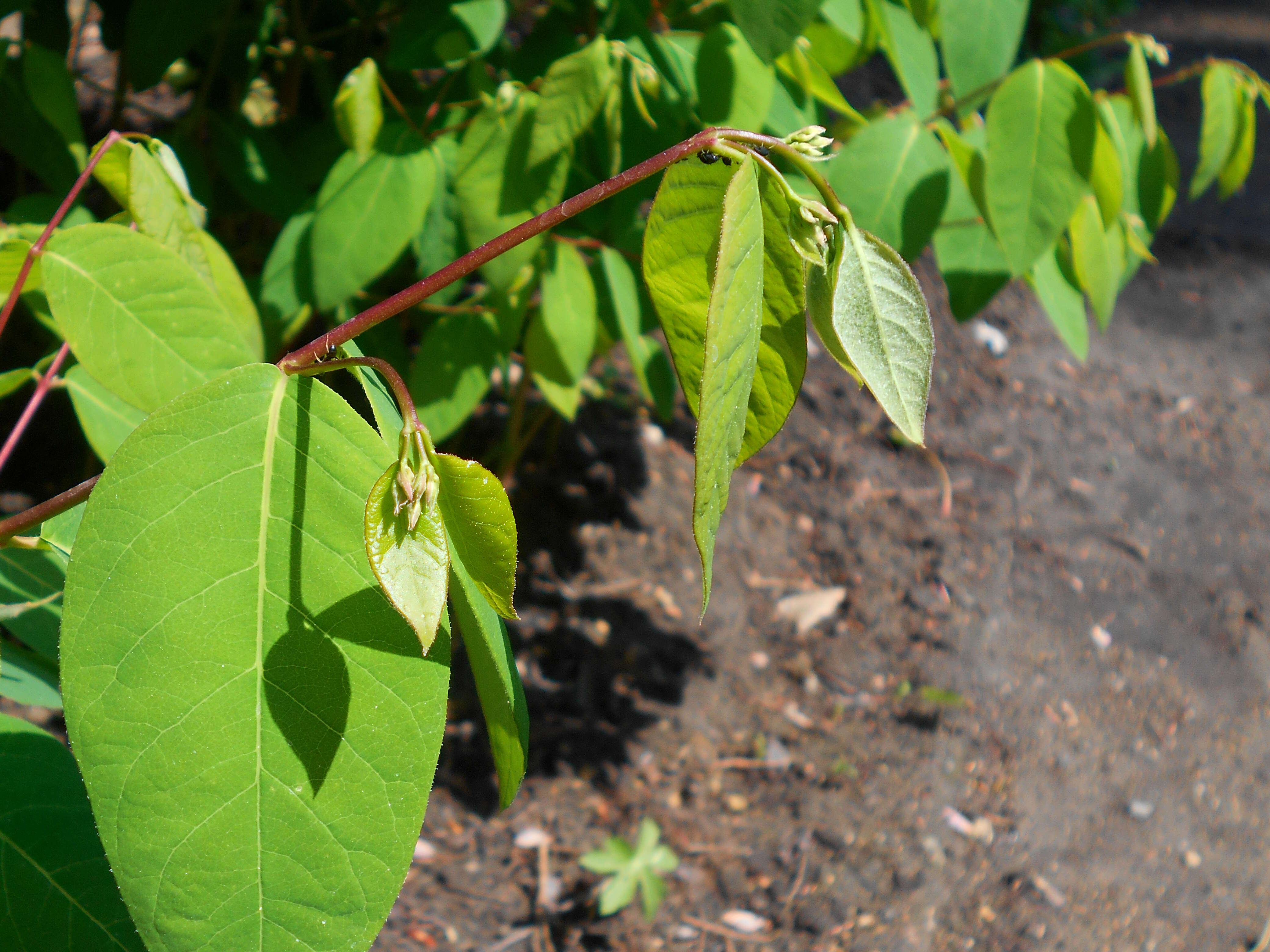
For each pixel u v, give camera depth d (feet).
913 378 0.84
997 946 2.62
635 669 3.18
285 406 0.92
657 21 2.12
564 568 3.41
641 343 2.41
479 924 2.50
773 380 0.90
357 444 0.93
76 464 2.90
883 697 3.28
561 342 2.16
